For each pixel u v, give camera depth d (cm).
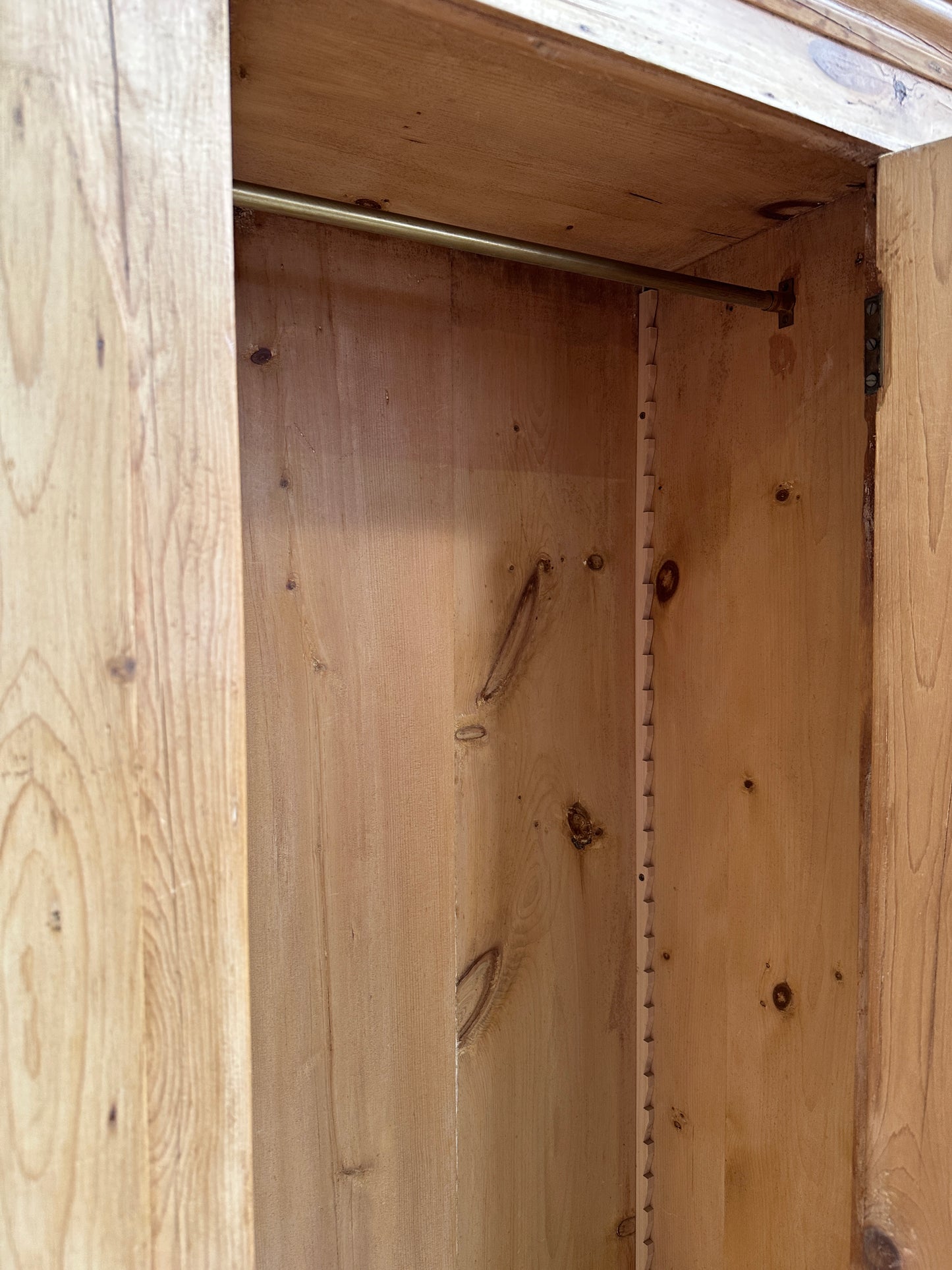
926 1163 74
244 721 50
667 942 119
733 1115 109
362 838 100
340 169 83
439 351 102
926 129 80
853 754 94
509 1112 113
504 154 80
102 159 46
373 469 98
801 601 99
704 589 112
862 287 91
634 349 118
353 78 65
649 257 110
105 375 46
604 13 62
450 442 104
